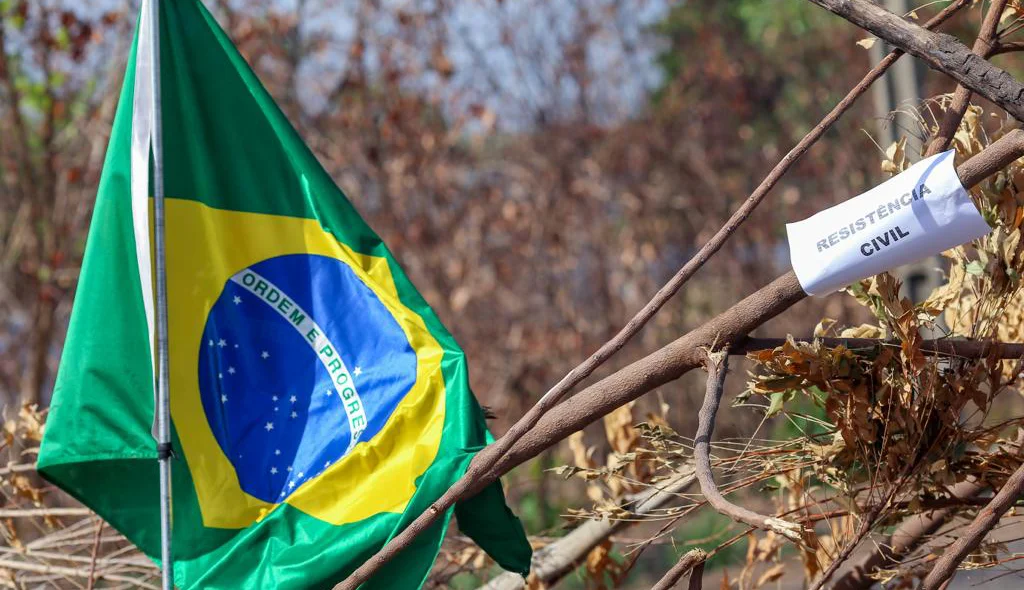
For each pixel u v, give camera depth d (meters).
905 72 5.75
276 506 3.27
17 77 9.66
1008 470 3.15
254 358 3.39
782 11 14.32
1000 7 3.06
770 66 14.81
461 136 12.48
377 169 11.09
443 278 11.74
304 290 3.43
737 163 14.17
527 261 12.43
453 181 12.07
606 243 12.80
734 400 3.10
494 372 11.84
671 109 13.81
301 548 3.18
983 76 2.65
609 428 4.26
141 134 3.31
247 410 3.35
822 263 2.68
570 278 12.41
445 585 4.54
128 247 3.35
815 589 3.08
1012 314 3.68
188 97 3.45
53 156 10.10
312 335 3.40
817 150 13.47
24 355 10.44
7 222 10.66
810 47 14.45
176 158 3.42
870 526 3.04
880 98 5.87
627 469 4.29
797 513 3.84
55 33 9.23
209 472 3.28
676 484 3.38
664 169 13.55
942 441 3.04
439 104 11.60
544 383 11.80
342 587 3.06
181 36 3.47
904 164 3.13
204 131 3.46
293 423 3.35
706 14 15.85
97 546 4.11
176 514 3.23
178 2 3.49
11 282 10.39
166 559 3.01
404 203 11.45
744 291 12.84
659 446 3.26
